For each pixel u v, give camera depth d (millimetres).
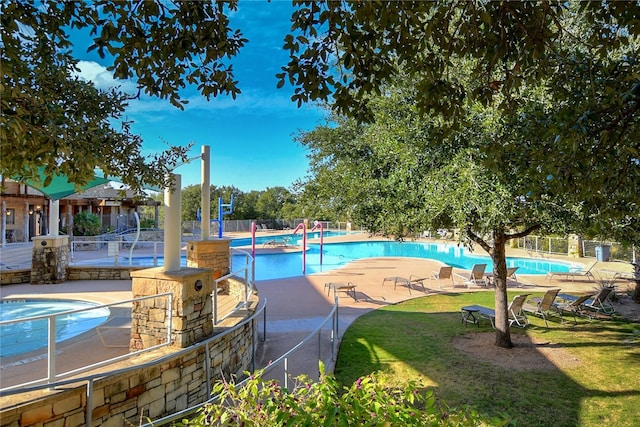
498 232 7250
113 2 2221
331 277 15906
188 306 4969
